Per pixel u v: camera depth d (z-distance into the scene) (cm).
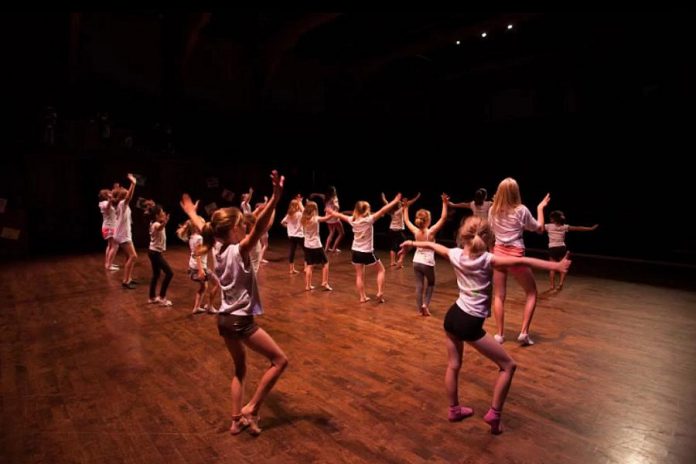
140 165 1353
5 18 1233
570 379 391
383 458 279
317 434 308
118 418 332
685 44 1152
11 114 1266
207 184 1507
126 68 1524
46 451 289
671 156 1041
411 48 1728
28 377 407
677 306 637
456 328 299
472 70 1755
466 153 1419
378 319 582
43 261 1049
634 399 353
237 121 1596
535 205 1304
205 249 301
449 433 307
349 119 1658
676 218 1068
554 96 1536
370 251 652
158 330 543
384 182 1631
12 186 1151
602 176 1168
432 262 584
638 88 1276
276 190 276
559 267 271
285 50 1647
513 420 322
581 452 282
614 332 520
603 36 1317
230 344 300
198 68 1669
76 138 1326
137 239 1341
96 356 459
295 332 530
